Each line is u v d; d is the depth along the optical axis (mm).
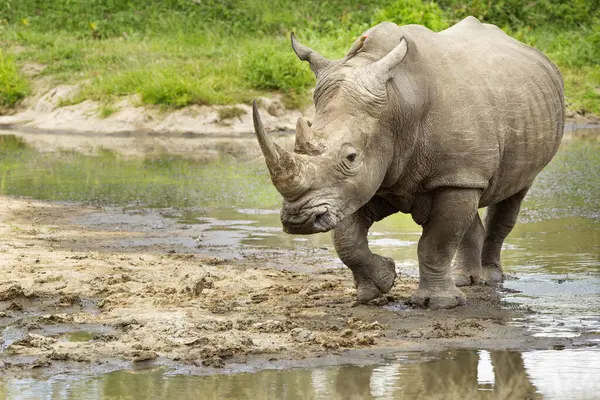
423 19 55000
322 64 14945
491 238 18594
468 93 15750
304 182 13352
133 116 47219
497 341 13906
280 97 48000
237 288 17109
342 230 15844
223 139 43906
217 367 12633
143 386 11852
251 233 22734
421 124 15305
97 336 13891
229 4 64125
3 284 16891
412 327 14742
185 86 47875
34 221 24016
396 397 11461
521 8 61656
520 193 18406
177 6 64312
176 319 14727
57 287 16984
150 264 18906
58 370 12508
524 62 17516
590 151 38781
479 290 17250
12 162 35844
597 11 61781
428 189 15711
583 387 11836
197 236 22266
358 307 15992
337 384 11938
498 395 11547
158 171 33688
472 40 17031
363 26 56344
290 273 18391
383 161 14539
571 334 14289
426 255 16016
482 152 15711
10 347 13344
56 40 58031
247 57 50812
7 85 51344
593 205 26391
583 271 18625
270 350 13359
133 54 55125
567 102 50469
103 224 23797
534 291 17109
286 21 61656
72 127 47688
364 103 14305
